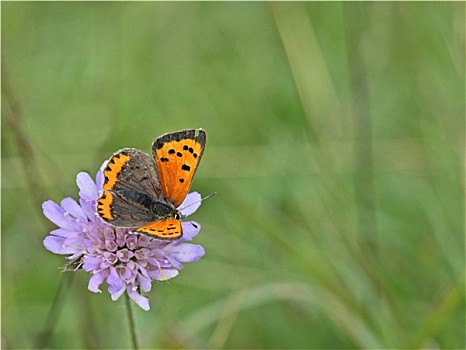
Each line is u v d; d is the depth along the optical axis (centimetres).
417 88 37
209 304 34
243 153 36
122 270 26
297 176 36
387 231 35
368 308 32
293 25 36
